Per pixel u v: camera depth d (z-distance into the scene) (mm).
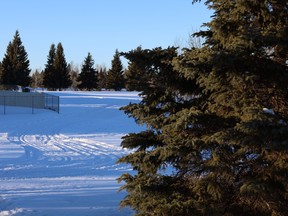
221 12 5723
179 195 5855
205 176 5922
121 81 89188
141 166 6109
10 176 13328
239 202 5559
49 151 19266
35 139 23859
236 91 5406
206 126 5777
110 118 35688
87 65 91188
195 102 6336
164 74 6281
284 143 4688
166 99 6551
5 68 80000
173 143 5676
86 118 35656
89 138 24203
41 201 9844
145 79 6676
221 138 5027
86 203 9641
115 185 11844
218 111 5738
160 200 5793
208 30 6367
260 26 5520
